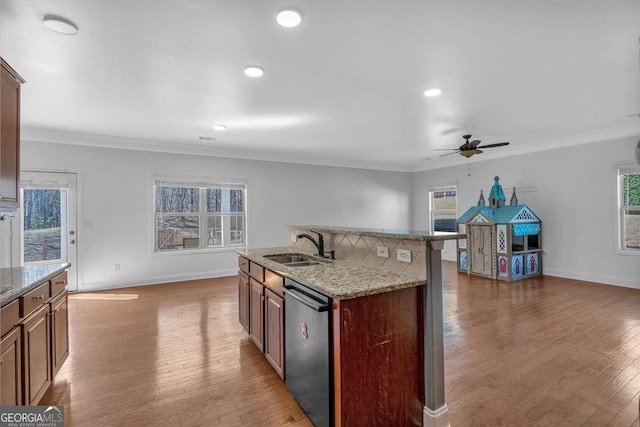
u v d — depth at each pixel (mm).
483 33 2229
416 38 2285
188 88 3141
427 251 1854
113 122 4285
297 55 2516
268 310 2484
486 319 3584
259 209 6492
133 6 1895
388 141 5555
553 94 3369
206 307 4176
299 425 1902
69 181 4902
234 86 3105
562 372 2441
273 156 6598
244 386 2316
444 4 1913
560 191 5633
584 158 5328
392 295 1775
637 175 4867
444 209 7934
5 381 1622
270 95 3352
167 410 2041
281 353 2238
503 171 6508
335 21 2072
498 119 4273
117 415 1992
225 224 6223
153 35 2211
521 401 2096
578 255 5441
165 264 5613
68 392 2238
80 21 2035
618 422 1888
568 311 3834
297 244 3639
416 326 1868
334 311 1649
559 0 1883
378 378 1723
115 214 5223
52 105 3592
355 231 2449
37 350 1984
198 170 5891
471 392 2199
